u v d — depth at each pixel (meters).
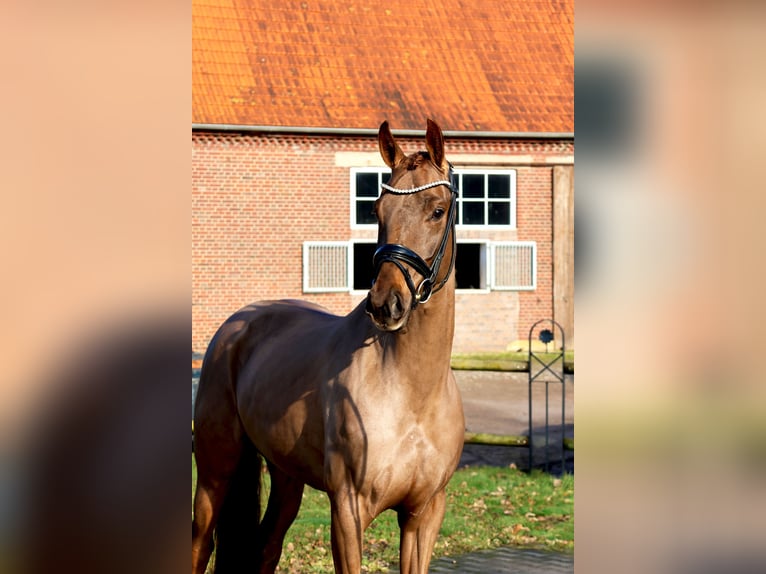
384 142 3.47
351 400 3.54
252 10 17.98
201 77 16.81
